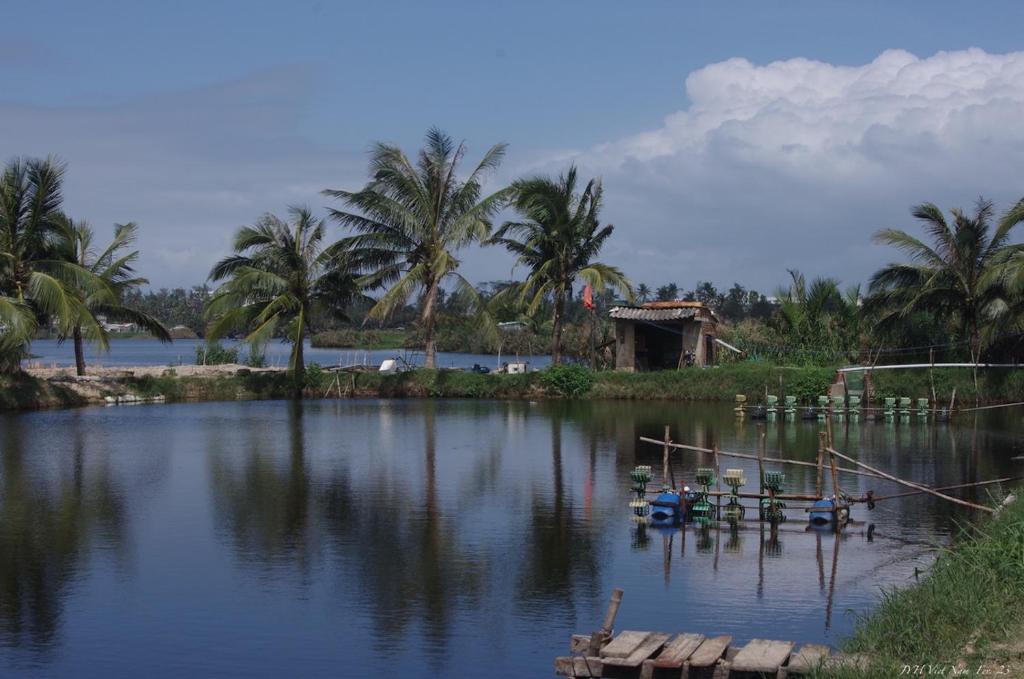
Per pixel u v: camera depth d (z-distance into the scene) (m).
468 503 20.81
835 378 40.12
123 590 14.68
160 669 11.77
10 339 35.62
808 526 19.02
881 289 40.97
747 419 36.47
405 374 45.34
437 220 44.91
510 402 42.91
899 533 18.38
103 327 43.22
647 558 16.61
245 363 57.34
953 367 39.53
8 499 20.98
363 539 17.69
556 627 13.19
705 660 10.48
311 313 46.34
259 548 17.06
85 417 36.66
